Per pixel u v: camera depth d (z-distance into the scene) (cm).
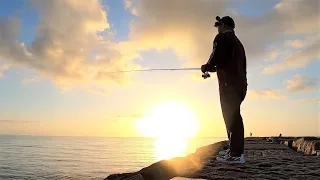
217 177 353
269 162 505
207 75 511
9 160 17862
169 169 382
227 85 469
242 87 470
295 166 455
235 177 353
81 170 12475
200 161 500
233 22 484
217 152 732
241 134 479
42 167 13700
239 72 466
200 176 361
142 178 338
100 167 13700
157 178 355
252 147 1009
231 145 482
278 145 1159
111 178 379
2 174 11081
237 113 473
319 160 550
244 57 482
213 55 469
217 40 471
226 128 491
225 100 473
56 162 16550
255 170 411
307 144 1018
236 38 477
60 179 9631
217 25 489
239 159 470
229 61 468
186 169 404
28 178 9969
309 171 402
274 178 348
